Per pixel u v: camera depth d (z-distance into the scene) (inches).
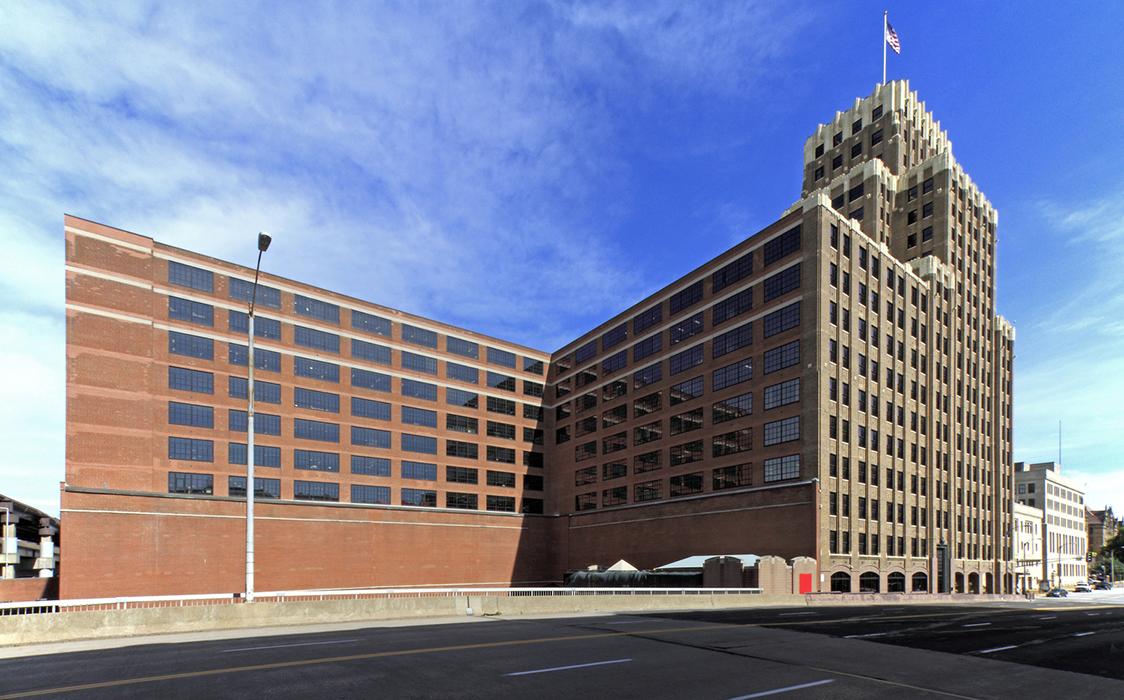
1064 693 475.5
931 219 2591.0
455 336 2908.5
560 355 3245.6
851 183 2691.9
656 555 2359.7
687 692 430.9
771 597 1391.5
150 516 1947.6
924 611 1310.3
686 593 1263.5
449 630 765.9
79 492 1830.7
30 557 3521.2
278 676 469.1
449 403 2827.3
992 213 3006.9
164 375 2059.5
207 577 2030.0
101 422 1903.3
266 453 2245.3
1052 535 4539.9
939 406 2379.4
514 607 1004.6
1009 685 497.7
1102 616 1323.8
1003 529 2854.3
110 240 1998.0
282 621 822.5
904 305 2260.1
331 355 2480.3
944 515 2309.3
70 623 683.4
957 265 2645.2
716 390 2217.0
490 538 2822.3
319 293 2493.8
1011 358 3100.4
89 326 1924.2
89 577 1813.5
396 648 604.1
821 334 1865.2
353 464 2461.9
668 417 2437.3
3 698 408.2
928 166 2630.4
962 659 619.5
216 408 2155.5
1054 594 3142.2
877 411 2042.3
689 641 684.1
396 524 2522.1
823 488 1785.2
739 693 431.5
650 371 2576.3
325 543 2310.5
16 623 650.2
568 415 3102.9
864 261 2101.4
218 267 2240.4
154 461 1993.1
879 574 1920.5
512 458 3024.1
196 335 2150.6
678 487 2330.2
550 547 3029.0
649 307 2630.4
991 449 2785.4
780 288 2020.2
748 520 1973.4
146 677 466.0
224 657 552.4
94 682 450.9
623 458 2667.3
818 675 503.2
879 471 2001.7
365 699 402.3
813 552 1737.2
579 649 609.0
